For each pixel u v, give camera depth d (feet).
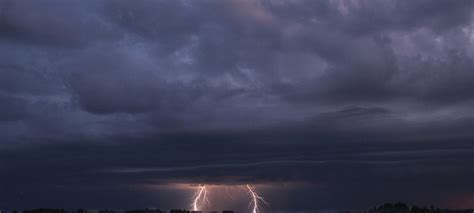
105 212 417.08
